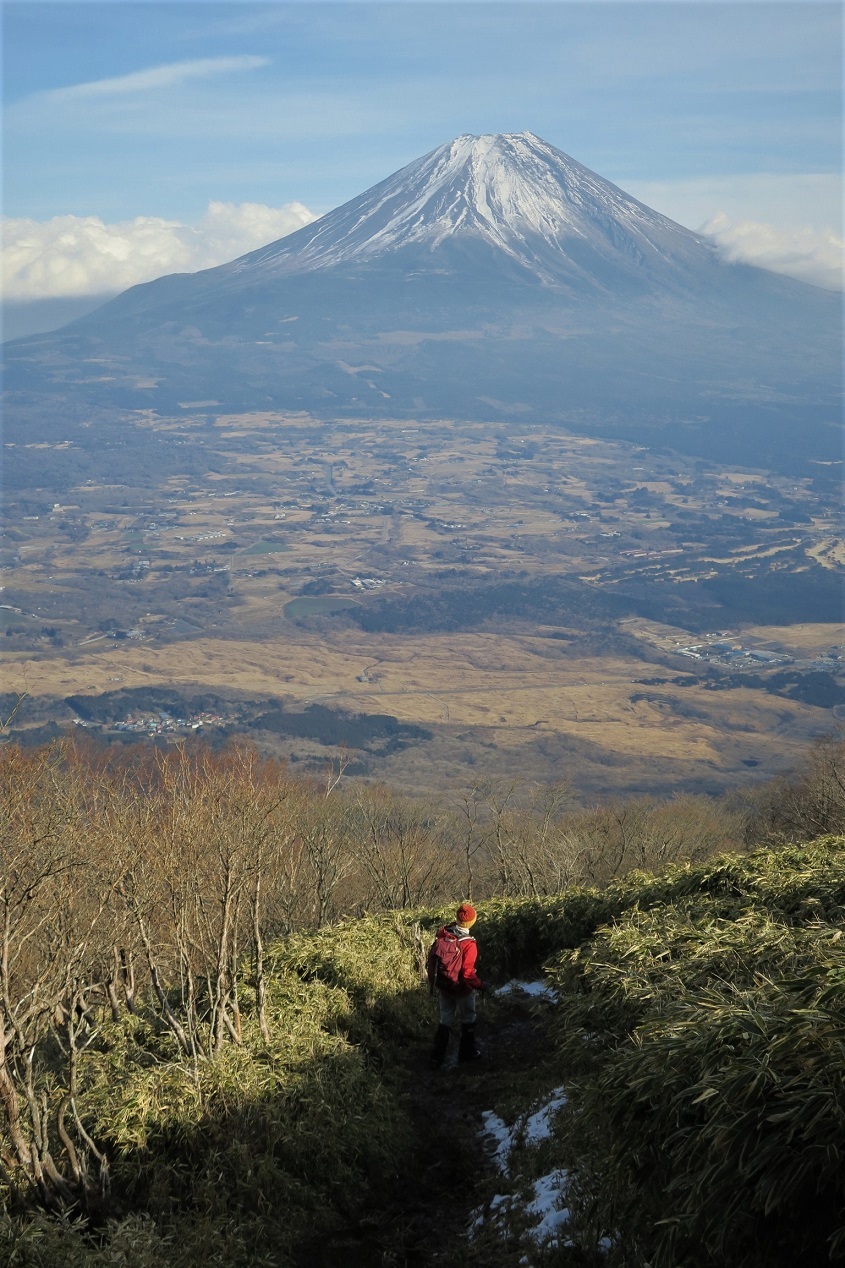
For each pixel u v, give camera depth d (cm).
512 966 1109
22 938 599
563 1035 738
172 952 821
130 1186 574
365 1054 790
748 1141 355
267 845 809
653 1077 432
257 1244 539
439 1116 728
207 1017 778
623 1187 443
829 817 2520
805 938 579
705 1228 361
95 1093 647
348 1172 614
